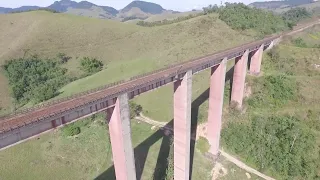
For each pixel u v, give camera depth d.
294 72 81.44
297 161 56.66
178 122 48.56
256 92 73.75
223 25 120.75
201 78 84.62
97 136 67.06
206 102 71.44
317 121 64.62
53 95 92.25
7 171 59.19
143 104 79.44
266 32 113.19
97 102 32.62
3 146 26.34
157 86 42.06
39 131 28.91
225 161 59.09
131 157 38.16
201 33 117.38
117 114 35.62
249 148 60.56
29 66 117.31
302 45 100.88
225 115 67.62
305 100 70.06
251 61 80.69
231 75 79.12
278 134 62.25
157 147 61.75
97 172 56.72
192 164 57.94
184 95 46.38
